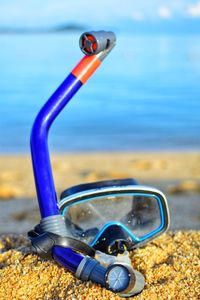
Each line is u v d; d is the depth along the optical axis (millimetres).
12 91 7977
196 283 1008
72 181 2838
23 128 5395
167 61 13500
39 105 6797
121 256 987
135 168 3375
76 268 978
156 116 6121
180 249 1130
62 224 1004
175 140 4891
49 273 1030
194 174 3088
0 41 28078
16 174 3172
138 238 1063
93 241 1039
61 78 9422
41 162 1018
